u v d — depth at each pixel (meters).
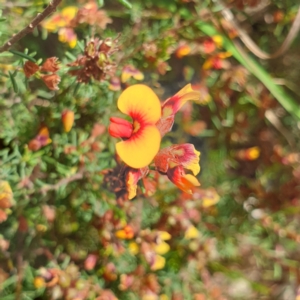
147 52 0.13
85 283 0.12
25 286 0.13
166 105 0.10
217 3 0.14
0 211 0.11
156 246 0.12
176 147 0.10
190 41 0.14
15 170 0.12
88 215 0.13
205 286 0.14
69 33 0.12
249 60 0.14
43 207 0.12
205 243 0.14
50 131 0.12
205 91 0.14
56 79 0.10
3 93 0.12
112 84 0.12
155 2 0.14
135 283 0.13
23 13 0.12
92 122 0.13
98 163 0.12
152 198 0.13
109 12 0.14
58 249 0.13
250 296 0.16
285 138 0.16
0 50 0.09
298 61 0.16
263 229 0.15
